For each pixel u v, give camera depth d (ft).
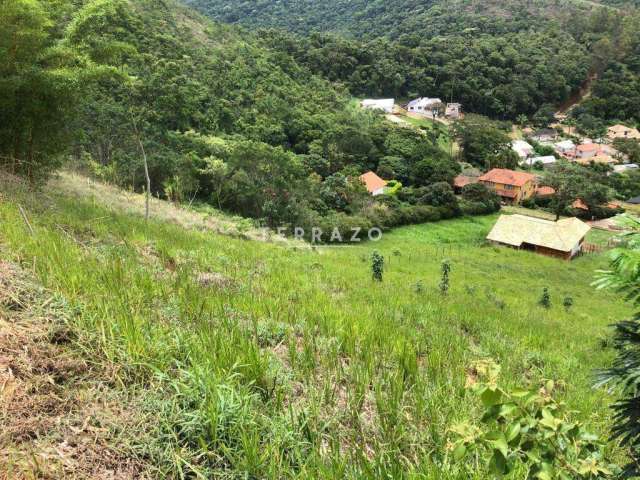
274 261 35.06
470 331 26.48
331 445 9.00
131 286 14.87
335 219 102.12
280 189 97.45
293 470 8.38
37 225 20.39
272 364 12.02
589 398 16.49
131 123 79.10
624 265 6.15
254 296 19.36
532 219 115.03
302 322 16.60
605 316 55.93
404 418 10.85
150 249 25.36
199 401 9.33
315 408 10.27
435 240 112.57
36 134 33.04
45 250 15.23
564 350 27.55
